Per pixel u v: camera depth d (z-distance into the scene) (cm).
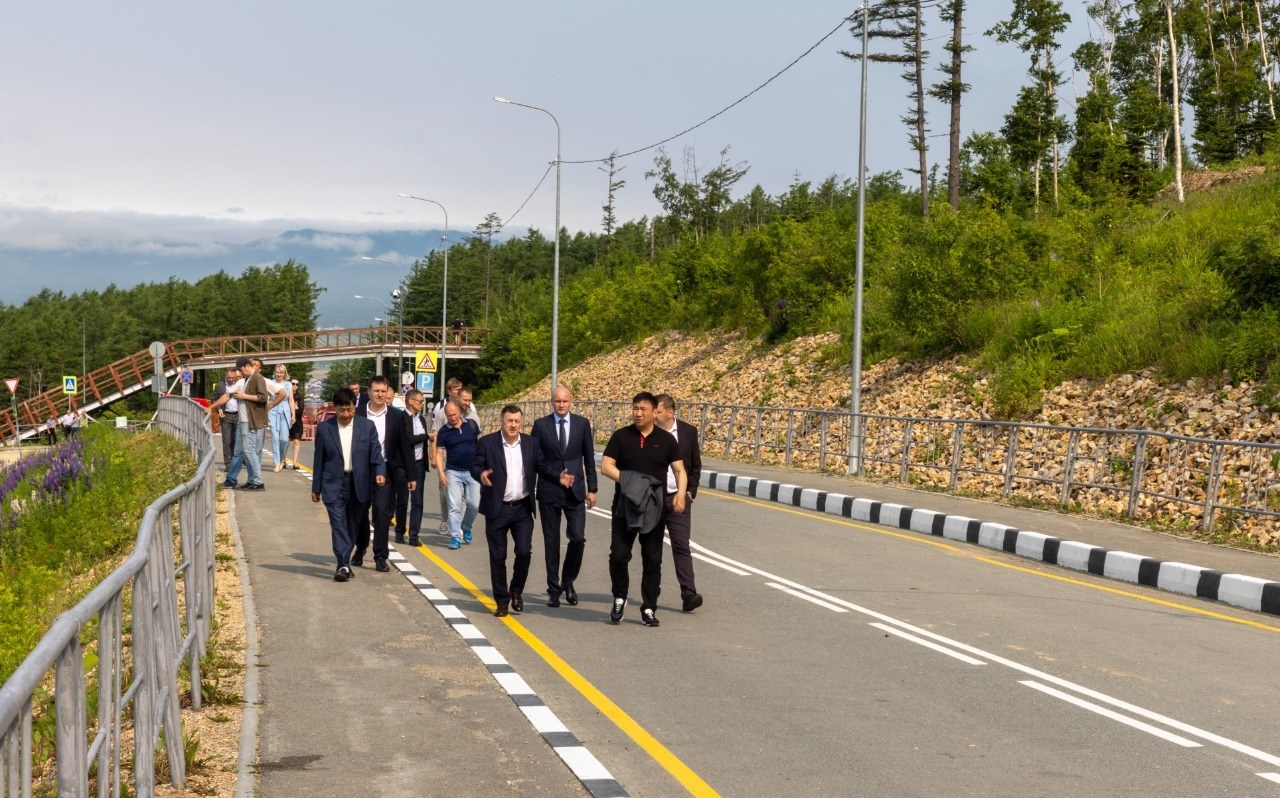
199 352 7200
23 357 16688
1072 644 934
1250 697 771
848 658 880
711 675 824
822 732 684
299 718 694
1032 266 3050
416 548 1470
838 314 3859
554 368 4256
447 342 8419
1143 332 2316
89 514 1489
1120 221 3416
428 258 15750
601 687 788
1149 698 767
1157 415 2020
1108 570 1305
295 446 2631
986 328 2862
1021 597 1149
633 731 684
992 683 805
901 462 2223
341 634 939
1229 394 1934
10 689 271
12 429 5988
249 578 1198
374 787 571
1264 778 603
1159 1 6391
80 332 18112
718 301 4953
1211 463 1488
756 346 4209
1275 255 2169
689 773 607
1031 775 607
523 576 1048
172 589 633
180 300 18400
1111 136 4778
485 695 757
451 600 1107
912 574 1282
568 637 952
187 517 732
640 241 16250
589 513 1878
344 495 1205
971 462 2219
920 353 3095
